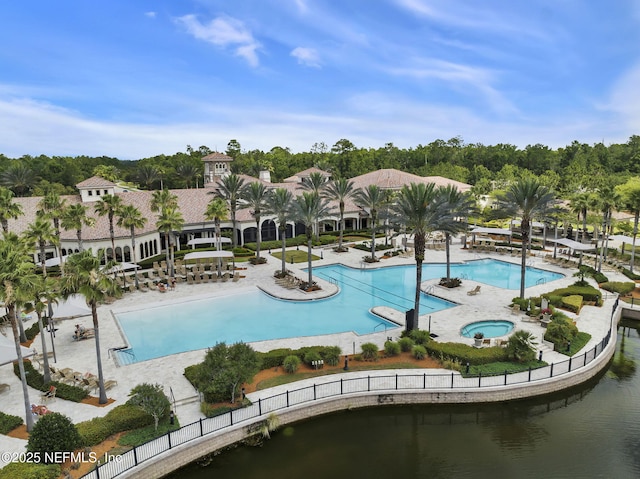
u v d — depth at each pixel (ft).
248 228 207.00
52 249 160.97
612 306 116.26
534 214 116.37
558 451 64.28
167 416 66.03
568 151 425.28
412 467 61.11
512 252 179.73
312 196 136.77
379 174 260.21
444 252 187.93
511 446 65.98
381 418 73.36
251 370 71.72
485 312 111.45
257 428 66.08
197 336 102.47
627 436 67.62
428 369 81.56
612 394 80.18
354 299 128.88
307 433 68.59
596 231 194.90
